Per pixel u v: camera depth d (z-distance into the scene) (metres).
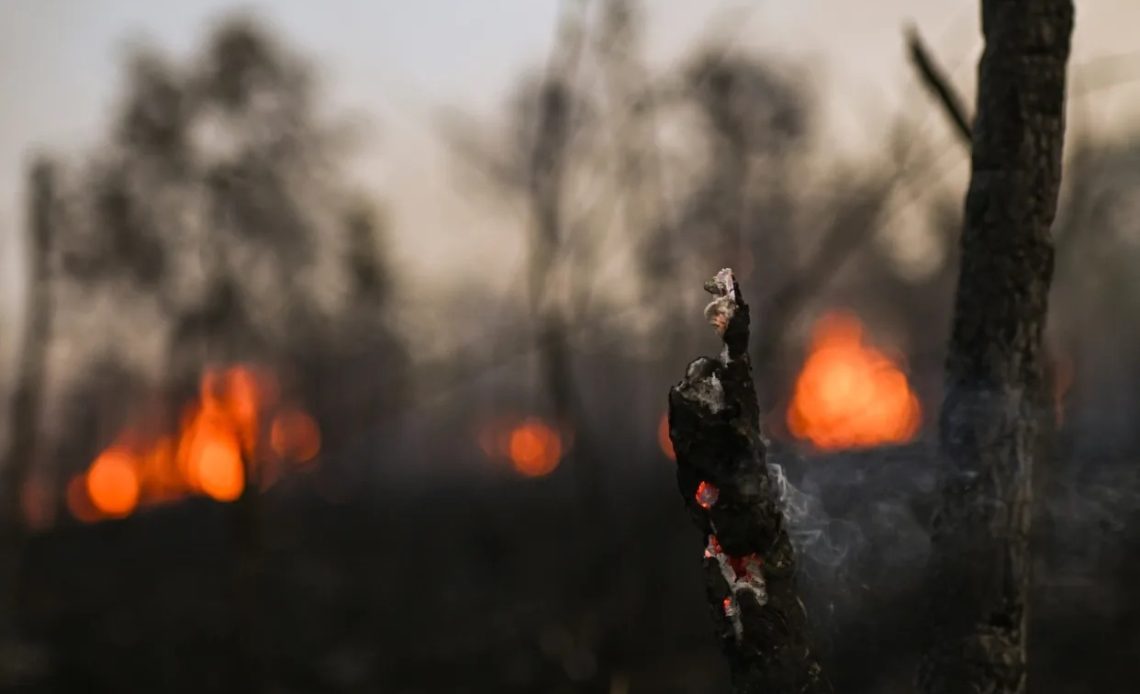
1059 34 1.01
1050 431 1.72
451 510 10.35
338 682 5.29
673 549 5.29
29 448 8.44
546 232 5.29
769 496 0.82
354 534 9.16
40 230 8.54
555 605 5.79
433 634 5.89
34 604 7.66
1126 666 2.94
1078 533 1.30
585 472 5.38
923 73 1.45
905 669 1.79
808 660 0.83
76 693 5.50
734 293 0.83
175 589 7.40
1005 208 1.00
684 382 0.82
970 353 1.01
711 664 4.74
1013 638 0.97
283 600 6.78
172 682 5.24
